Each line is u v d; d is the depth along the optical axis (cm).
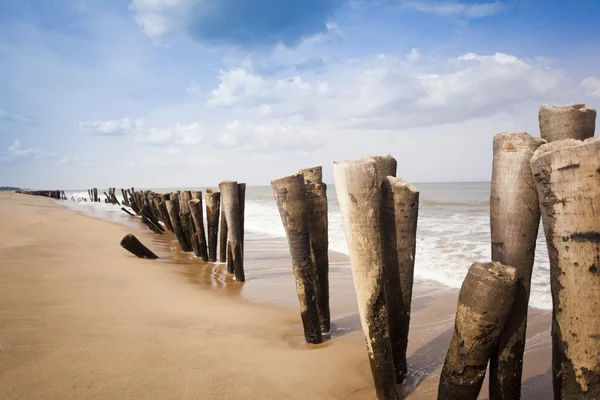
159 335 422
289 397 308
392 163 335
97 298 551
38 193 5984
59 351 360
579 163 185
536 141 229
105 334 411
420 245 1006
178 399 296
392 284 321
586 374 192
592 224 185
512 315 242
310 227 455
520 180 231
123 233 1384
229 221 763
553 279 203
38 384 305
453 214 1845
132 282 677
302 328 482
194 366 351
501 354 246
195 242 1037
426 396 318
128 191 3125
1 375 312
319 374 346
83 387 304
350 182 284
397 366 333
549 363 376
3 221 1384
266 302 608
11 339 376
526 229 233
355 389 323
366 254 284
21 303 493
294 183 411
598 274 186
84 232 1303
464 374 239
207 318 505
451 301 587
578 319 192
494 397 252
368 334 294
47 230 1258
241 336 441
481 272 227
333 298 628
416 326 489
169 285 688
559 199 193
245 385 323
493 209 245
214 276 805
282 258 1005
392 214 315
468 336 232
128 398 293
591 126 229
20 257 788
